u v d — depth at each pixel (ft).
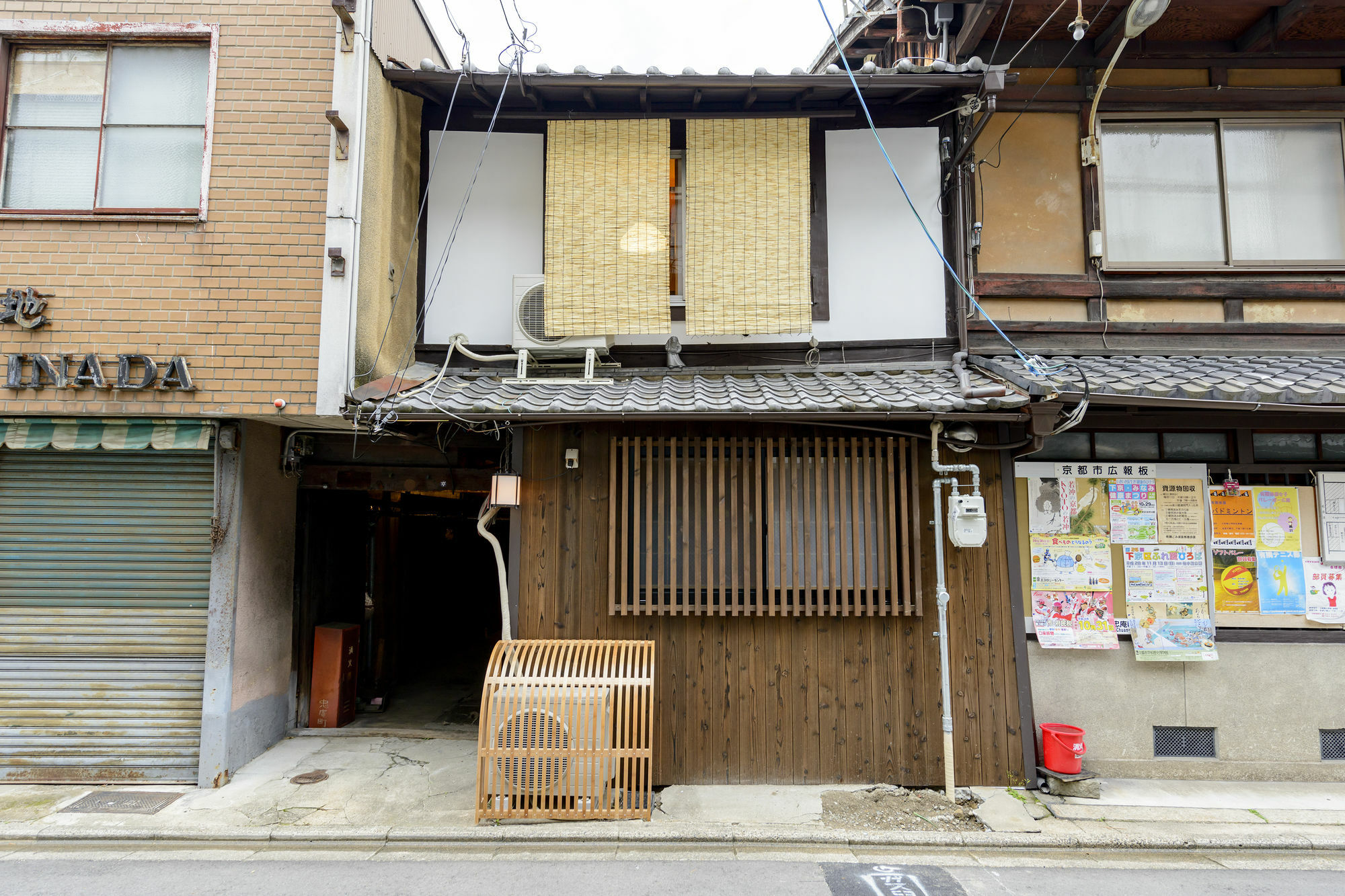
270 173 18.92
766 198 20.71
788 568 19.17
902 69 19.31
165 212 18.94
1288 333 21.80
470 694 29.89
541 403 17.84
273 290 18.66
